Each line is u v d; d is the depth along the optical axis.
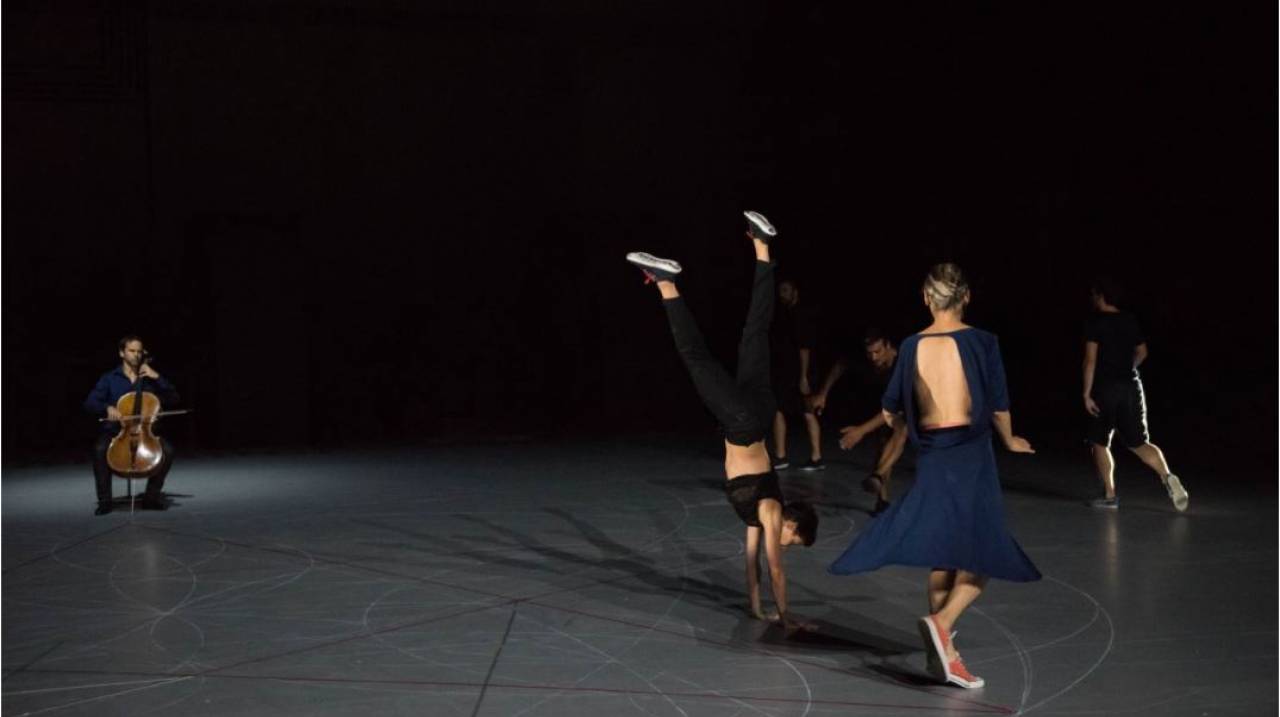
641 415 14.72
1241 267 14.41
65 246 13.55
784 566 6.98
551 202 14.83
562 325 14.80
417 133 14.48
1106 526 7.93
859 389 15.26
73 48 13.51
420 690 4.85
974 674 4.94
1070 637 5.45
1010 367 15.20
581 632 5.66
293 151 14.12
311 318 14.23
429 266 14.59
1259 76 13.70
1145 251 14.82
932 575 5.06
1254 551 7.13
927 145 15.13
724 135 15.05
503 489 9.97
